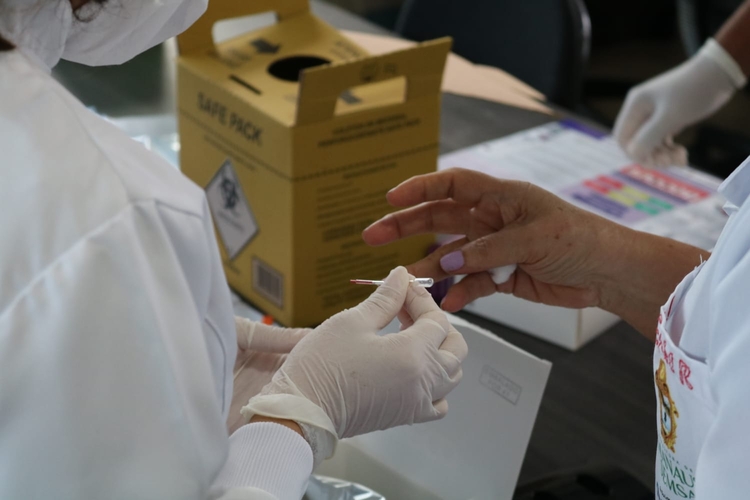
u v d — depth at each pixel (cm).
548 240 98
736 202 70
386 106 113
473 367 88
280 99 114
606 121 255
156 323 56
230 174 121
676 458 73
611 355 116
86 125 61
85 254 55
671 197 148
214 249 66
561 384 110
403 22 225
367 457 98
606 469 94
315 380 75
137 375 56
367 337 78
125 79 182
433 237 128
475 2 213
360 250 121
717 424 55
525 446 84
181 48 125
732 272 57
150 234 58
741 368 54
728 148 241
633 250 99
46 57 66
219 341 69
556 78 199
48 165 57
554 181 151
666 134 156
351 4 341
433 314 84
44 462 56
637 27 295
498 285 107
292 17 136
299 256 115
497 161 157
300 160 109
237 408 88
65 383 55
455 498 91
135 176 59
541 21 201
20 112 59
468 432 89
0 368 55
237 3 126
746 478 53
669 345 70
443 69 115
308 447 71
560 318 115
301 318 120
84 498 57
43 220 56
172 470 57
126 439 57
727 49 154
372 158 115
